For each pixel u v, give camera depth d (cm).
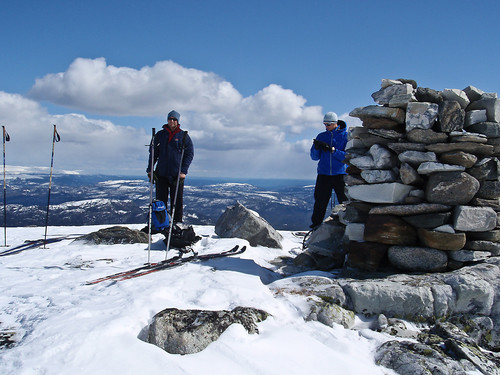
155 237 749
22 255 617
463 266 470
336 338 341
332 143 702
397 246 484
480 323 395
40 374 255
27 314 352
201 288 422
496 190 467
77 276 481
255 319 346
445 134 475
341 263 573
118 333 310
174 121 705
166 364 275
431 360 310
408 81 516
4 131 730
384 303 402
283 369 280
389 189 488
